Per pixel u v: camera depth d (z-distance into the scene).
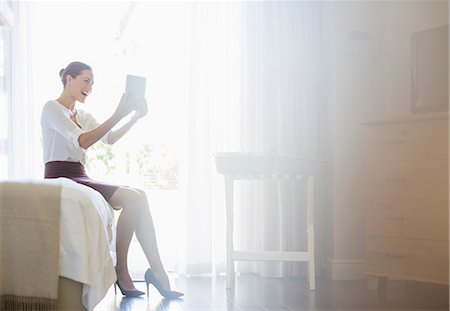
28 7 3.62
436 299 2.86
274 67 3.81
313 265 3.15
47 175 2.96
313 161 3.26
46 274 2.10
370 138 3.04
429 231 2.83
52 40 3.74
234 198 3.76
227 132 3.78
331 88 3.70
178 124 3.81
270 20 3.84
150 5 3.87
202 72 3.74
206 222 3.66
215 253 3.70
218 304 2.69
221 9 3.82
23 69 3.60
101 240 2.21
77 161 3.00
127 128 3.15
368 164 3.06
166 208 3.86
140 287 3.21
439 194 2.79
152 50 3.87
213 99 3.75
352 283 3.38
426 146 2.84
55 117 2.89
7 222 2.12
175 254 3.80
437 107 3.18
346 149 3.64
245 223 3.75
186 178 3.66
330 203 3.67
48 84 3.71
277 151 3.75
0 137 3.57
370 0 3.70
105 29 3.83
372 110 3.66
